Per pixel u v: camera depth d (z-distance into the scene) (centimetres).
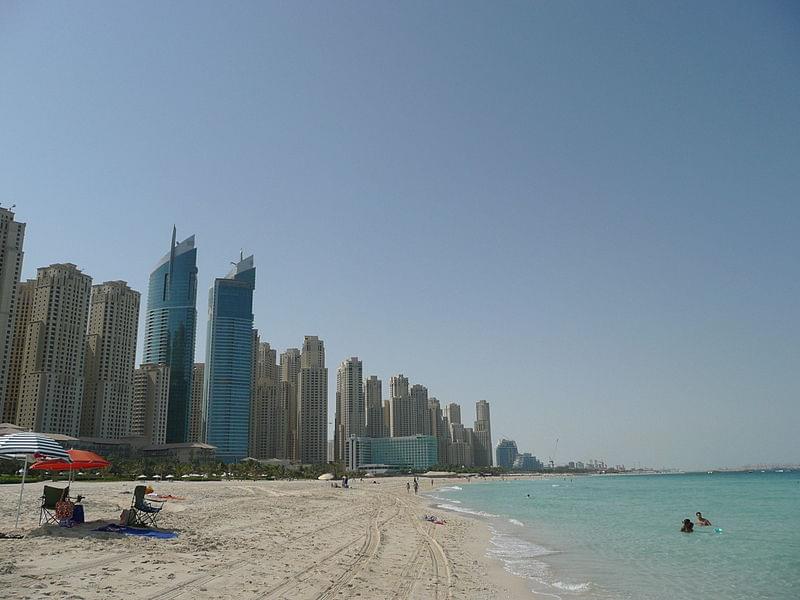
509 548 3272
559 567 2662
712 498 10106
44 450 2200
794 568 2739
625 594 2111
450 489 15462
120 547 1906
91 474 9844
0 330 15000
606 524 5031
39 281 17800
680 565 2806
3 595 1233
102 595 1295
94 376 19450
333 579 1731
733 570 2677
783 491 12975
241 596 1400
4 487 5906
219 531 2666
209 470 15475
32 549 1775
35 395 16638
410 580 1905
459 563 2458
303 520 3638
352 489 10800
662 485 19212
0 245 15225
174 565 1678
